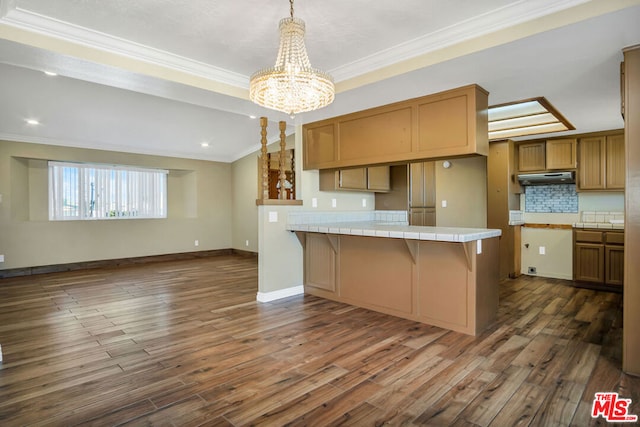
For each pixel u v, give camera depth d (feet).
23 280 17.57
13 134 18.10
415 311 11.10
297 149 14.85
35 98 14.40
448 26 8.26
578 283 15.74
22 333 10.23
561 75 9.34
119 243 22.11
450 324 10.36
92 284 16.71
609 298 13.89
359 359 8.42
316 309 12.48
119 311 12.40
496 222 17.87
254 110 12.91
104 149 21.11
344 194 16.42
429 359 8.41
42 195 20.20
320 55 9.85
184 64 10.16
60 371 7.86
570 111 12.51
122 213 23.04
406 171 16.83
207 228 26.07
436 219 20.51
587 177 16.06
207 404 6.54
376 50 9.56
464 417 6.13
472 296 9.89
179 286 16.30
